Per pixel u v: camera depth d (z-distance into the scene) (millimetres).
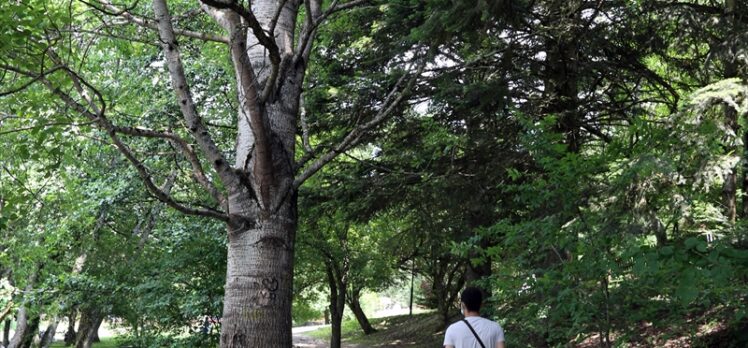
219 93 13031
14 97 6234
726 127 8445
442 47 10758
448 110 12180
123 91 12508
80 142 11727
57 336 38219
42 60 5273
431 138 11805
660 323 5473
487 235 6355
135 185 13102
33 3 5867
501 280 5922
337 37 12539
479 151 11953
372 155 14266
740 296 5531
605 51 11328
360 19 12586
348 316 46406
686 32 10641
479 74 11344
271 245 5340
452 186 11875
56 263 13992
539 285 5566
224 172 5391
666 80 12812
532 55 11203
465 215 13820
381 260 23484
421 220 14953
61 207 13156
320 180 13844
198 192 13047
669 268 4082
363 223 14070
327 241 20578
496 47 11070
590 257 5246
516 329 6312
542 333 5883
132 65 12656
